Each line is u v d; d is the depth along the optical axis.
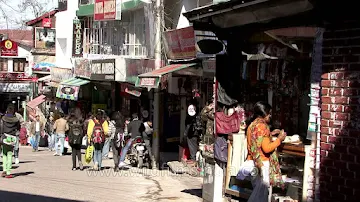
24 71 49.84
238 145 9.12
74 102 31.03
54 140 25.78
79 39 28.48
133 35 23.38
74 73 28.20
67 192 12.05
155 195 11.88
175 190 12.66
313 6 6.71
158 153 17.64
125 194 12.00
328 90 7.06
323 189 7.09
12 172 16.03
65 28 32.59
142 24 22.50
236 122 9.45
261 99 9.57
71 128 16.86
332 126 6.98
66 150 25.17
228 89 9.80
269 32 8.58
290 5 6.97
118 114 17.95
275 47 8.97
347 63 6.80
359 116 6.59
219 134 9.74
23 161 20.33
